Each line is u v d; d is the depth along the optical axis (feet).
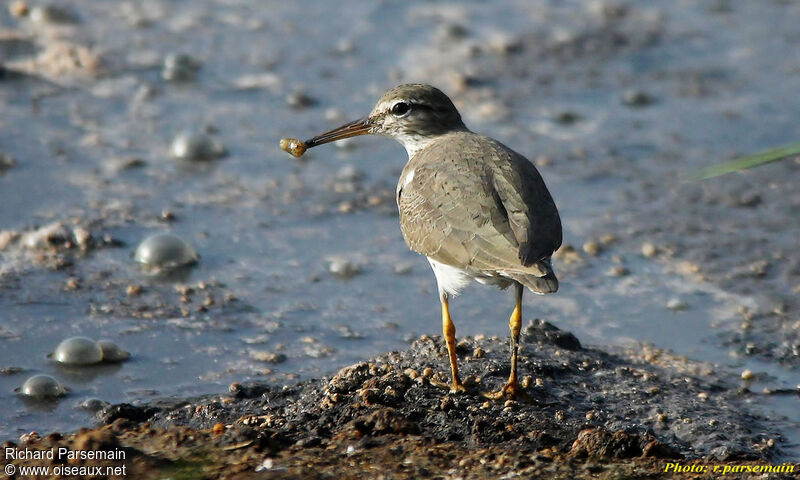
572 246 50.47
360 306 45.27
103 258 47.78
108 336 41.81
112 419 35.68
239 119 61.98
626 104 64.75
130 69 66.90
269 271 47.75
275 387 38.11
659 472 31.35
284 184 55.67
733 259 49.39
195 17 75.00
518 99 64.85
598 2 78.74
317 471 30.83
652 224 52.47
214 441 32.81
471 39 72.38
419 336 43.01
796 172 57.72
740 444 34.14
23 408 36.96
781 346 42.37
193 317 43.60
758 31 74.59
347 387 35.81
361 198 54.65
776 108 64.03
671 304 45.70
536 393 36.11
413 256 49.65
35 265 46.73
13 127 59.06
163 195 53.72
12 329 41.96
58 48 68.13
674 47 72.13
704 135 61.11
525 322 44.32
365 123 43.83
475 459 31.71
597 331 43.57
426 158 38.34
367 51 70.54
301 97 64.08
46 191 53.06
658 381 38.52
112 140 58.75
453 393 35.37
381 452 32.01
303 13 76.23
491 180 36.01
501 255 34.01
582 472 31.19
